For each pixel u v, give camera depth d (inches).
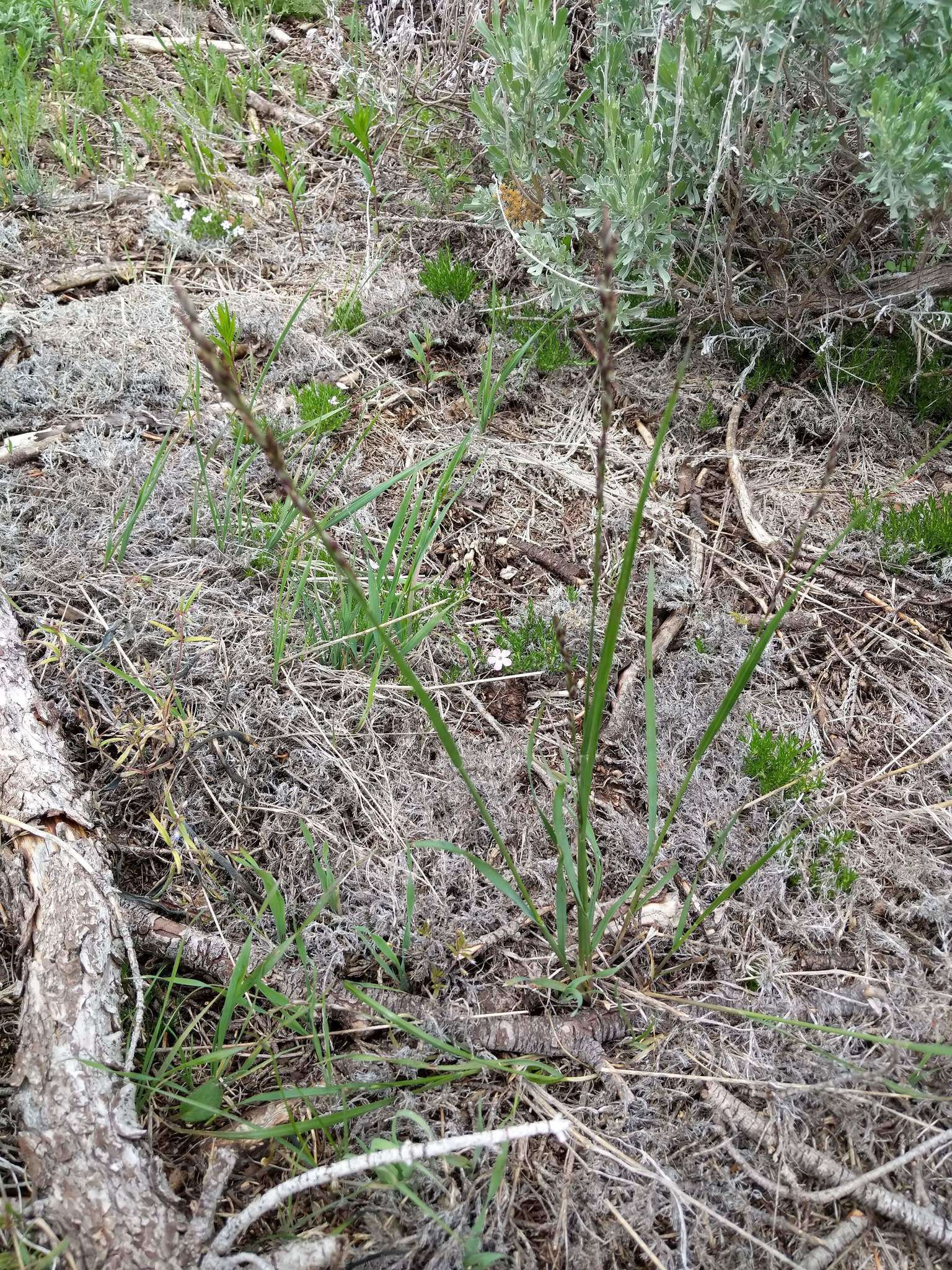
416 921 81.2
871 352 133.0
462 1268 61.3
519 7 113.0
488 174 163.9
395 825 87.4
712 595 110.0
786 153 112.0
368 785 90.4
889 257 135.6
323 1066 72.4
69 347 130.1
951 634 106.2
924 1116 70.1
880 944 80.2
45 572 103.1
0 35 176.1
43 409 123.3
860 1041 72.9
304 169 172.2
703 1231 64.8
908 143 99.2
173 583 104.3
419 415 131.3
